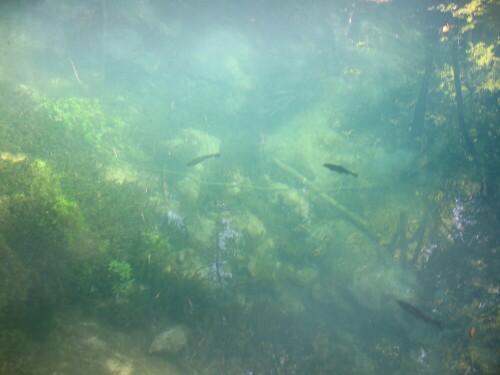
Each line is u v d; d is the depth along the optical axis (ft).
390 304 27.91
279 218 32.53
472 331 22.31
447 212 34.06
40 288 18.44
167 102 41.70
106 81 40.73
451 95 43.27
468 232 32.48
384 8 49.24
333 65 46.39
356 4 48.19
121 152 32.94
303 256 29.99
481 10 43.91
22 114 29.35
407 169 37.32
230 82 43.86
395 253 31.27
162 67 43.24
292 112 43.45
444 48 47.73
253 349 22.81
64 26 39.09
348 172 23.70
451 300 28.22
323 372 23.08
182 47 43.96
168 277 23.35
